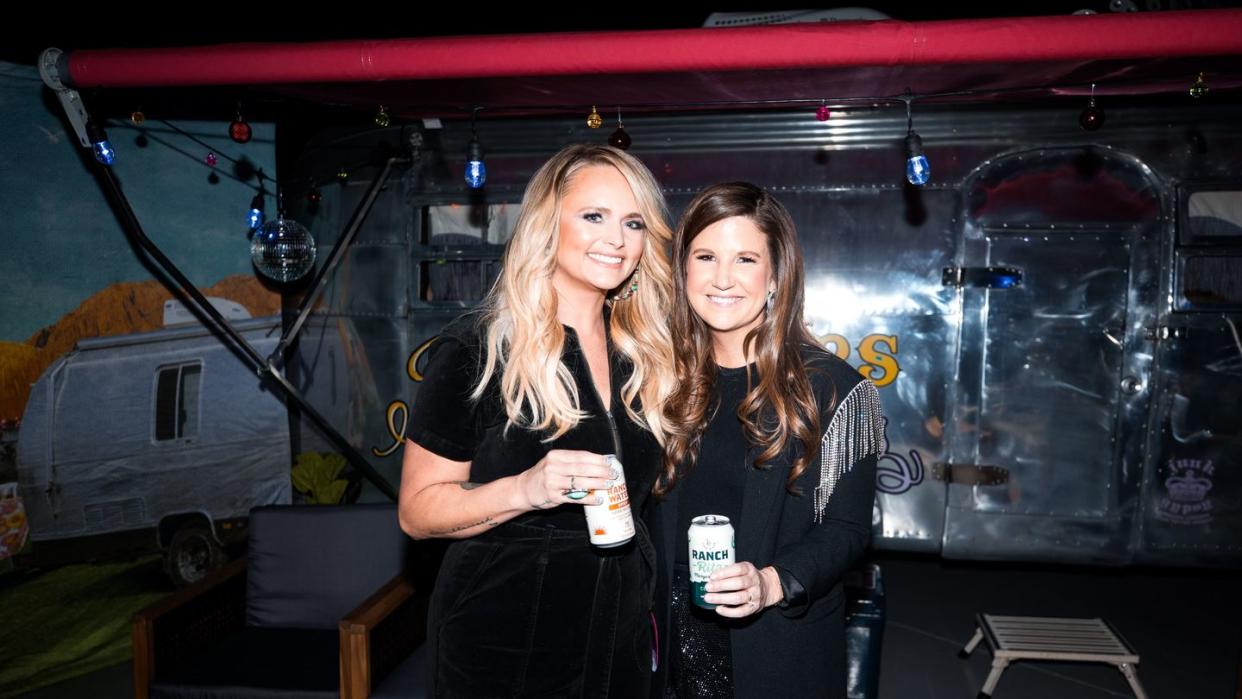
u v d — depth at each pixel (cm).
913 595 475
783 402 181
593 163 171
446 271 439
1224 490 395
